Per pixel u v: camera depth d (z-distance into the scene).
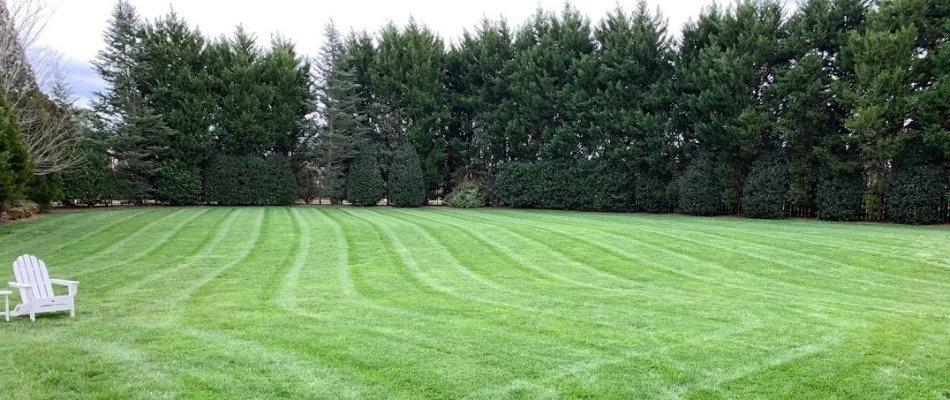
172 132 25.86
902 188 18.03
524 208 28.52
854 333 6.04
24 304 6.55
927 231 15.14
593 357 5.27
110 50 25.30
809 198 20.61
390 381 4.66
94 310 7.25
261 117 27.92
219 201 27.64
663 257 11.59
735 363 5.10
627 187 25.12
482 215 22.78
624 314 6.99
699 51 22.69
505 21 29.36
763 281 9.57
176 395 4.37
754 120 20.38
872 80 17.81
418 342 5.72
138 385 4.55
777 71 20.47
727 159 22.22
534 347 5.57
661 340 5.82
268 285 9.12
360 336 5.95
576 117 25.91
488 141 29.28
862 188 19.36
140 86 26.28
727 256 11.54
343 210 25.34
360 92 31.09
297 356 5.27
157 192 26.30
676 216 22.75
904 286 9.16
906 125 18.47
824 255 11.44
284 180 28.50
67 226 16.84
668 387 4.56
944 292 8.70
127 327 6.32
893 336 5.92
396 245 13.59
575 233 14.87
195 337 5.91
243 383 4.60
